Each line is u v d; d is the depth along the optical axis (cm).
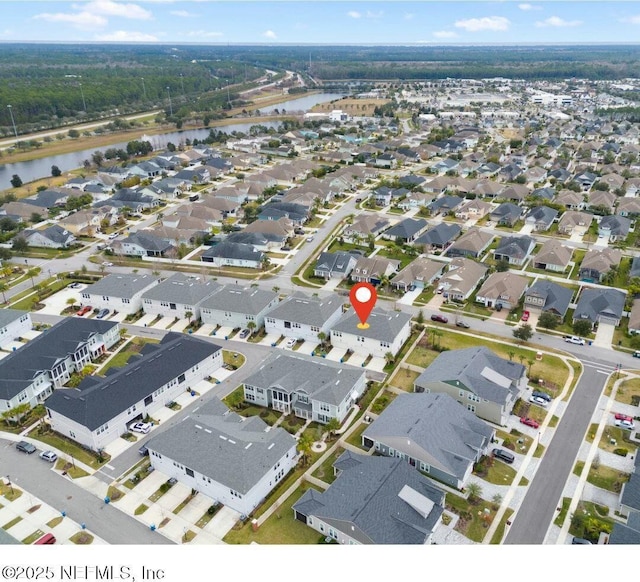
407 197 18500
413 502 6047
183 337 9400
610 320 10681
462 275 12138
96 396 7681
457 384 8119
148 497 6669
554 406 8250
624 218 16062
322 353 9769
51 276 13125
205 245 15162
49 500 6612
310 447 7106
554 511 6372
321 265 13038
